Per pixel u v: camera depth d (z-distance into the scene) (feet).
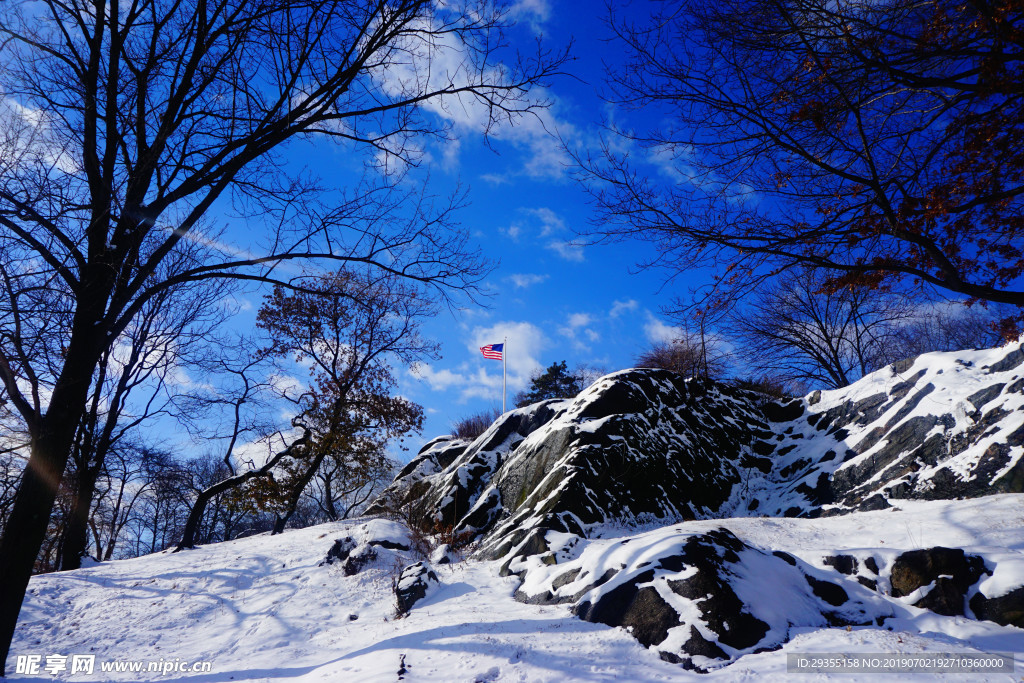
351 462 85.30
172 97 25.76
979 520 30.91
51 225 24.21
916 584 24.95
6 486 52.21
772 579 25.40
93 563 62.18
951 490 39.52
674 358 107.45
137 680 28.60
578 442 49.70
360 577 42.45
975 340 106.52
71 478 63.87
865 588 25.71
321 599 39.60
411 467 82.23
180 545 63.82
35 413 25.03
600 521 43.65
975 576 24.29
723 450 58.34
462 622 27.89
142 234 25.99
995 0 24.08
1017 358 45.55
